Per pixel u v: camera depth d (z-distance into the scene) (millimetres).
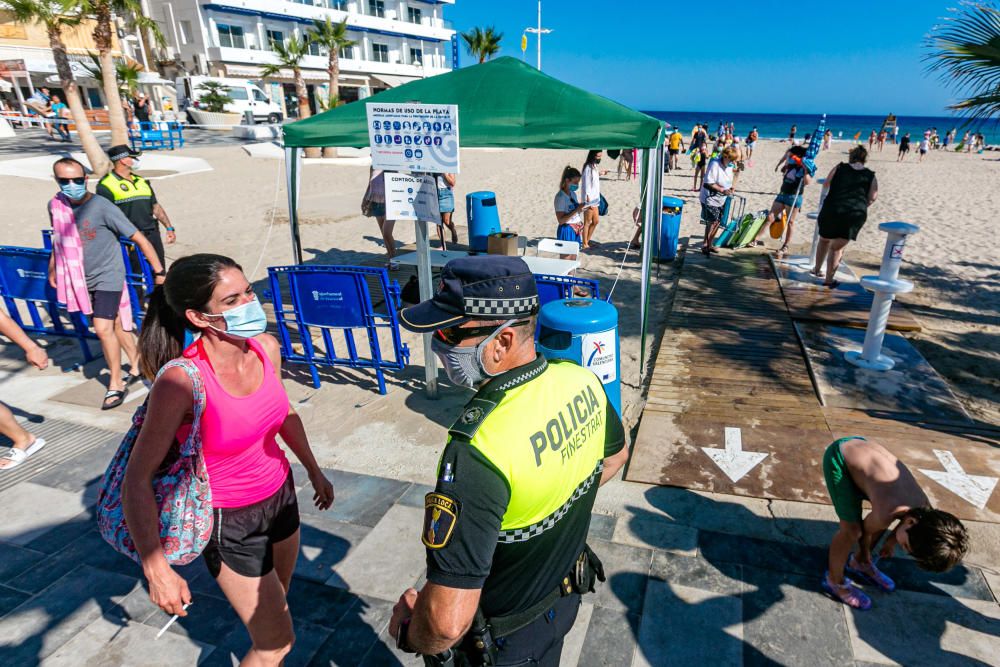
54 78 32812
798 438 4176
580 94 5172
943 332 6320
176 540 1825
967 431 4230
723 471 3826
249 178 17531
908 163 25891
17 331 3582
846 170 7164
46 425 4539
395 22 48031
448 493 1195
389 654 2627
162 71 41406
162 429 1720
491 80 5355
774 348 5785
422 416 4723
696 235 11016
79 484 3818
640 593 2912
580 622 2758
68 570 3107
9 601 2910
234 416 1853
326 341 5098
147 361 2021
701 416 4504
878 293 5133
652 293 7621
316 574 3074
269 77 40219
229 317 1798
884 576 2893
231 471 1928
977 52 4906
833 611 2787
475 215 8711
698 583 2967
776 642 2639
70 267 4543
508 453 1214
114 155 5887
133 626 2775
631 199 14672
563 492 1348
